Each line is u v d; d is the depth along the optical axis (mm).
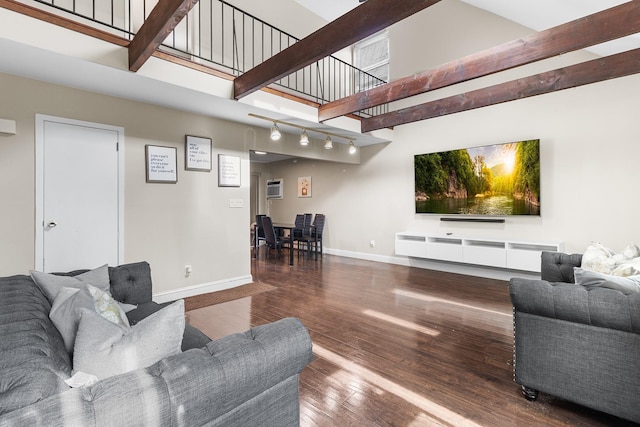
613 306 1499
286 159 8023
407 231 5707
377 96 3707
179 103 3523
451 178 5047
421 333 2779
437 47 5246
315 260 6285
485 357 2348
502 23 4473
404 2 1857
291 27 5883
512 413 1723
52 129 2941
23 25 2201
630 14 2188
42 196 2889
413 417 1697
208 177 4074
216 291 4098
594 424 1631
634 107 3596
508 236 4539
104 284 2193
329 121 4527
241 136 4418
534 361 1772
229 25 5055
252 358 999
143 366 1001
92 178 3174
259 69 3021
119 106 3338
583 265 2449
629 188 3631
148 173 3541
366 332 2807
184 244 3855
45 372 797
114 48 2598
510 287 1812
